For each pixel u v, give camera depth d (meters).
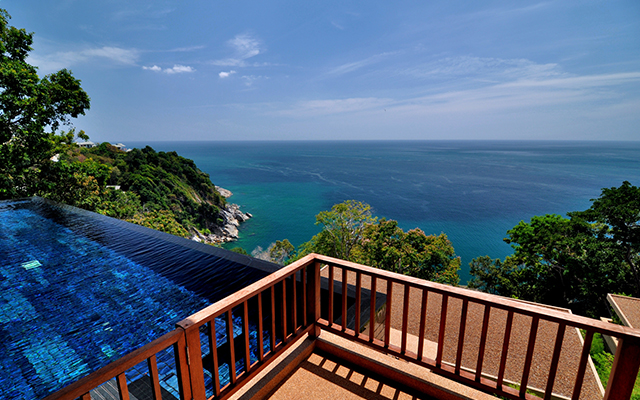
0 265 6.46
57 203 12.03
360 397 2.18
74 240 8.00
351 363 2.51
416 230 25.91
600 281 19.67
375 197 75.75
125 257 6.80
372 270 2.27
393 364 2.36
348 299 4.09
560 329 1.63
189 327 1.61
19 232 8.69
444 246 24.75
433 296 10.79
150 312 4.69
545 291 23.09
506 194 79.44
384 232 26.02
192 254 6.85
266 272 5.92
